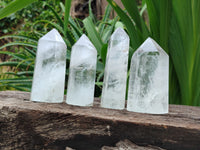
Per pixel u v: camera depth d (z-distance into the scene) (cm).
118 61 31
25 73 53
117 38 31
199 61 41
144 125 25
